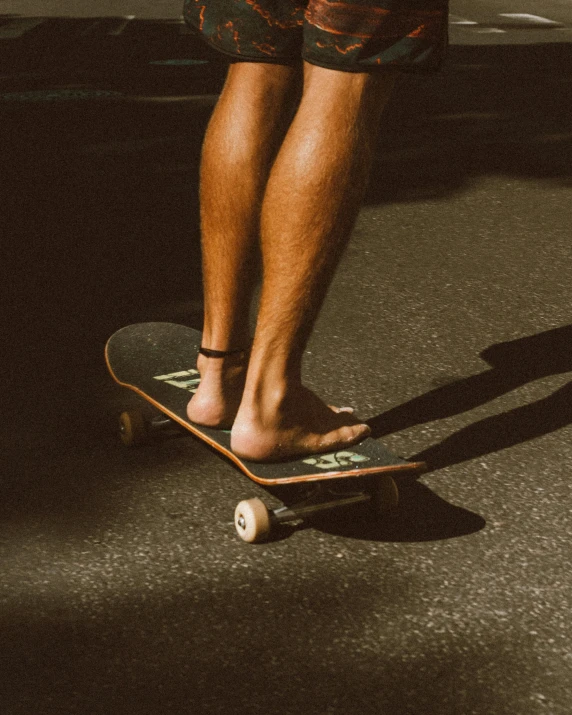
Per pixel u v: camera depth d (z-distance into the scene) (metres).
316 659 1.84
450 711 1.72
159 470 2.47
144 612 1.97
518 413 2.78
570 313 3.52
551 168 5.60
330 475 2.08
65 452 2.56
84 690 1.76
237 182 2.21
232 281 2.26
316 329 3.32
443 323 3.41
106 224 4.52
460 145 6.14
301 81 2.25
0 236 4.34
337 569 2.10
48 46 10.72
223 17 2.18
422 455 2.55
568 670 1.82
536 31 12.39
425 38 1.97
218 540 2.19
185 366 2.65
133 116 6.89
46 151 5.89
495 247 4.24
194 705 1.73
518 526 2.25
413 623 1.93
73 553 2.15
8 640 1.89
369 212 4.75
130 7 15.26
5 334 3.31
